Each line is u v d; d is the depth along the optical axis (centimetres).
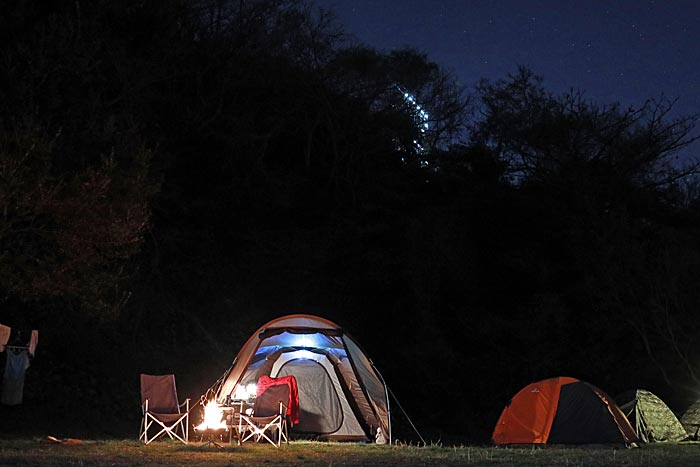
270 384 1496
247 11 3100
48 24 2175
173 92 2830
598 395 1650
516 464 1097
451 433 2630
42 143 1518
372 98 3438
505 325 2875
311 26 3319
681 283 2938
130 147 2083
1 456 1066
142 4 2672
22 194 1457
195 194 2872
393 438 2434
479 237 3322
